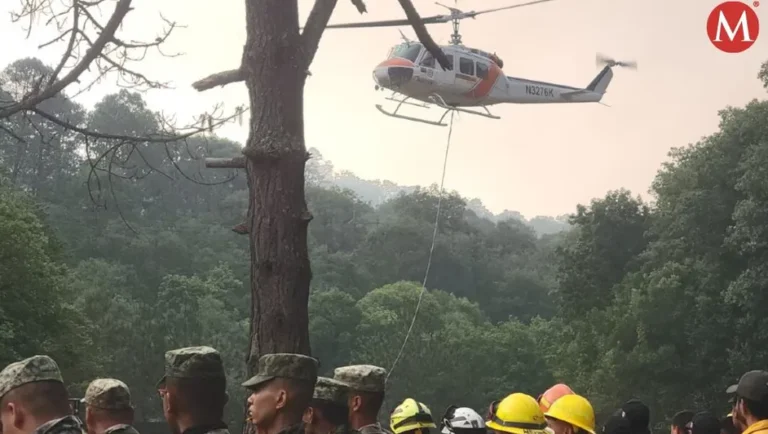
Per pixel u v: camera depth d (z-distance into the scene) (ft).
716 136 176.14
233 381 199.41
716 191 173.06
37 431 11.17
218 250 415.64
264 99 23.21
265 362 13.35
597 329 188.65
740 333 156.46
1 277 115.44
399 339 272.72
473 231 551.18
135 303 282.36
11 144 370.73
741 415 17.60
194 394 12.53
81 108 378.12
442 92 98.02
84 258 351.67
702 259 173.47
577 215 213.66
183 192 459.73
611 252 206.49
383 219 558.56
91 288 230.48
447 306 378.94
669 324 167.84
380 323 332.19
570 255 212.84
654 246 186.09
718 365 162.30
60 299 138.00
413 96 98.84
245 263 405.80
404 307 334.65
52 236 144.87
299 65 23.49
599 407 173.06
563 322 214.28
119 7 25.55
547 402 21.56
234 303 354.13
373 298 353.92
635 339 175.52
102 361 182.09
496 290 494.18
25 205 138.72
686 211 173.99
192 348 12.97
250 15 23.58
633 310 171.12
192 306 272.31
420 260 483.51
